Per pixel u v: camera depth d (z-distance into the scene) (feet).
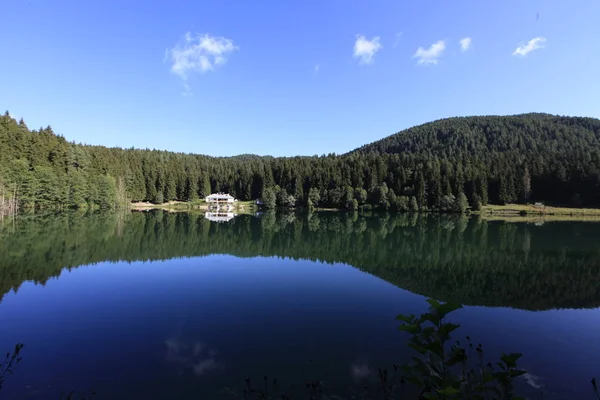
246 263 81.41
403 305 49.29
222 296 53.06
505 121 618.85
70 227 139.85
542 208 295.48
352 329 39.65
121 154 372.38
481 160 366.02
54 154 254.06
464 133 591.37
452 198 293.64
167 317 43.47
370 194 337.31
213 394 26.18
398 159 385.70
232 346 34.88
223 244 113.70
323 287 59.11
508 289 60.54
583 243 124.26
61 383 27.58
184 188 388.37
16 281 60.54
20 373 29.04
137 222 178.19
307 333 38.42
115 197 277.03
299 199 369.09
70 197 235.40
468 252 104.17
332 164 393.91
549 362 32.07
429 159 372.99
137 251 95.04
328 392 26.09
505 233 157.28
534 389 27.25
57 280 61.93
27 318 42.65
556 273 75.15
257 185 409.28
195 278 65.05
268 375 28.99
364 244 119.65
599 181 290.35
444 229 175.63
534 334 39.01
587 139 501.15
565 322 43.04
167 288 57.41
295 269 75.00
